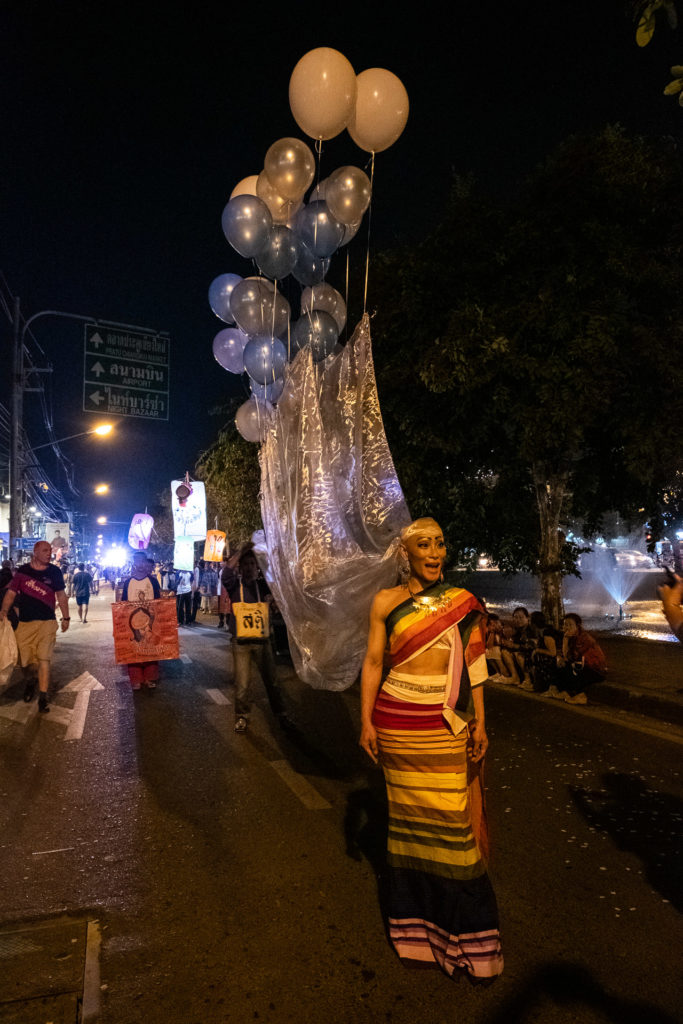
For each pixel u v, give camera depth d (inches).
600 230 355.9
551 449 396.5
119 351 711.7
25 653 326.0
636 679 353.1
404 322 406.6
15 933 135.9
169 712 325.1
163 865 165.2
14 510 816.3
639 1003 113.0
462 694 124.6
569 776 226.5
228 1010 112.2
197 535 820.6
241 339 333.1
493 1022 108.7
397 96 248.8
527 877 157.3
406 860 124.6
